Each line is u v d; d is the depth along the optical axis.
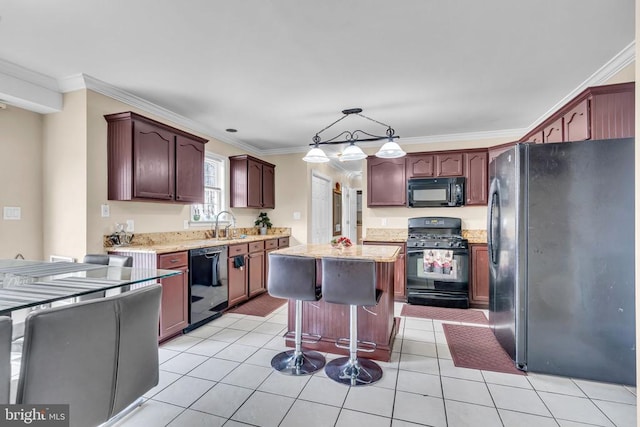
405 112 3.62
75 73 2.67
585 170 2.08
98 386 1.06
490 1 1.78
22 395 0.89
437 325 3.22
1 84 2.47
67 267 1.84
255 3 1.80
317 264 2.64
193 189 3.60
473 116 3.75
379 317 2.46
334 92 3.07
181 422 1.69
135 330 1.19
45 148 2.93
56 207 2.87
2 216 2.66
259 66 2.56
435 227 4.39
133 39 2.17
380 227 4.82
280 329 3.09
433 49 2.30
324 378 2.15
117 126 2.92
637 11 1.23
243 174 4.74
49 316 0.93
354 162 6.85
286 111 3.60
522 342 2.23
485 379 2.13
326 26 2.03
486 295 3.86
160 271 1.73
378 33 2.10
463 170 4.22
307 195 5.49
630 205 2.01
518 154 2.20
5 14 1.88
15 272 1.67
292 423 1.68
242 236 4.72
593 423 1.68
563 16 1.91
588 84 2.83
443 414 1.76
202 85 2.92
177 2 1.78
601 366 2.08
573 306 2.12
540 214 2.16
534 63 2.49
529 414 1.76
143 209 3.31
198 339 2.83
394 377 2.16
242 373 2.21
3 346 0.84
